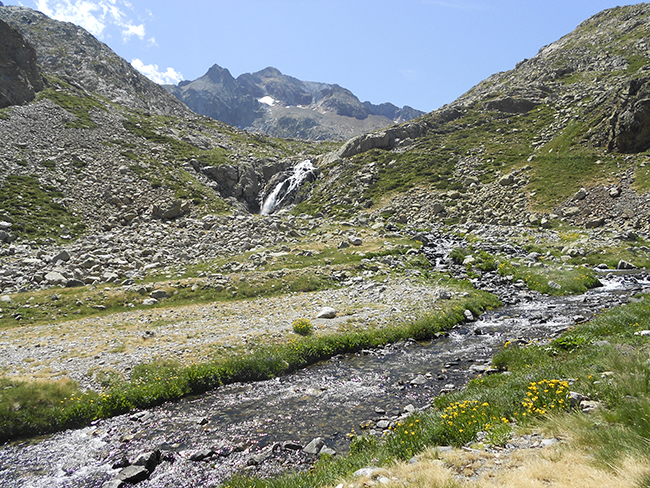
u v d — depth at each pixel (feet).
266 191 283.59
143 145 250.16
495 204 200.54
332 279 109.29
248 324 75.66
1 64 231.91
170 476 32.48
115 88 371.35
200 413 45.01
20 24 394.11
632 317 57.52
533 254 131.44
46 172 178.19
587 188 181.57
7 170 167.32
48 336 68.85
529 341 61.82
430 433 29.32
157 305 90.27
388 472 23.58
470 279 113.70
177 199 188.34
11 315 79.10
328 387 50.70
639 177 171.32
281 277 107.55
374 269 117.08
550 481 18.28
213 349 62.18
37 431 41.98
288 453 34.58
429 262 128.88
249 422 41.81
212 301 93.61
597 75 334.85
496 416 29.55
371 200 239.91
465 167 255.09
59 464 35.70
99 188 180.34
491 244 150.00
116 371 54.24
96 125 248.93
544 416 27.09
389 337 69.72
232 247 140.67
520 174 219.41
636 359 32.96
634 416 22.99
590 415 25.39
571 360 40.29
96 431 41.88
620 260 120.06
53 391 47.09
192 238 147.84
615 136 202.80
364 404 44.29
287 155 371.15
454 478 20.63
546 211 179.11
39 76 265.75
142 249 131.34
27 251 119.75
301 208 259.60
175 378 51.88
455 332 73.05
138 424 43.06
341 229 179.63
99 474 33.81
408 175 261.85
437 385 48.14
